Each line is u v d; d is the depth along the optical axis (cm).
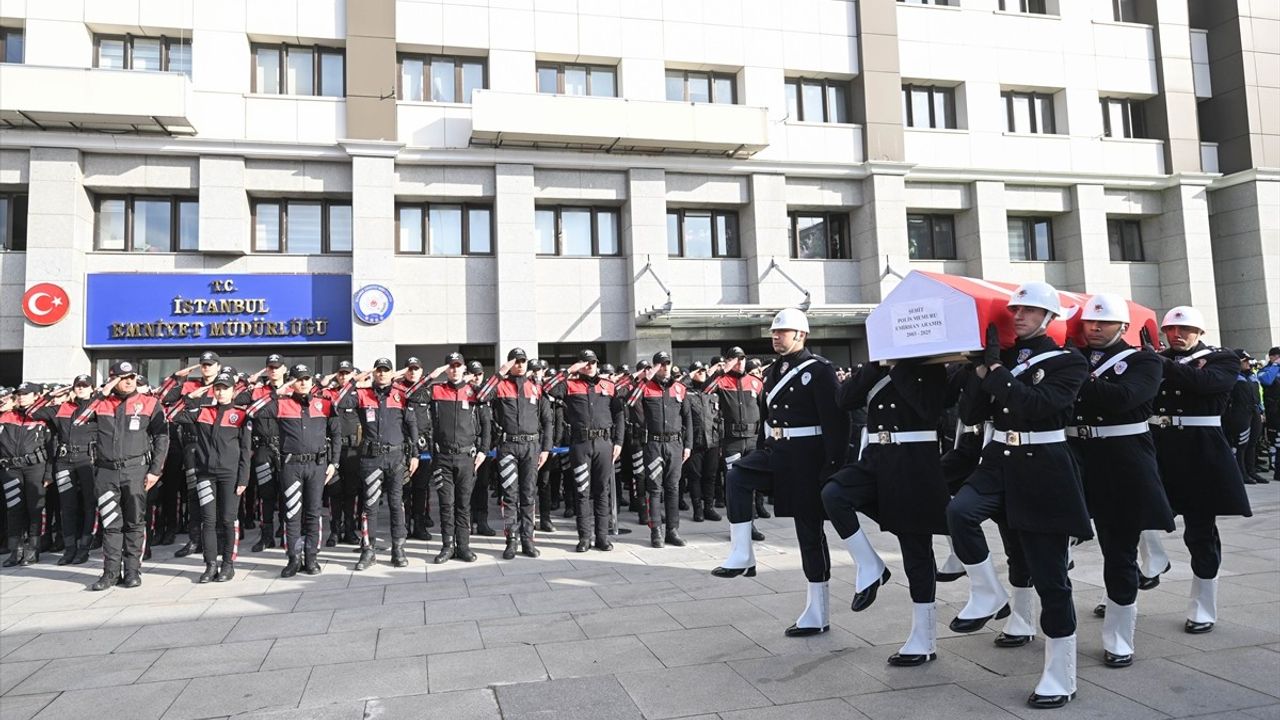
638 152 1775
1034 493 433
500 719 414
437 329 1691
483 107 1616
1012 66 2067
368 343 1591
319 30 1647
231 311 1566
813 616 548
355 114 1631
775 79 1895
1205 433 545
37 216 1472
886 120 1930
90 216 1552
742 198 1848
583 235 1816
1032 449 439
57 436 922
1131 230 2181
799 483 543
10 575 844
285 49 1666
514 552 868
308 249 1656
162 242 1602
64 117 1456
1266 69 2175
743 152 1803
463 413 860
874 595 513
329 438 847
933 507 480
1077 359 438
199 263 1580
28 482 909
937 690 443
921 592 488
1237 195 2147
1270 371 1377
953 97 2059
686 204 1847
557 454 1111
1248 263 2120
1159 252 2145
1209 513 539
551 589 707
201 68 1587
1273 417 1362
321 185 1631
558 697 442
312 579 782
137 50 1602
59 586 782
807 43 1923
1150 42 2175
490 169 1711
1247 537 862
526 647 536
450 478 869
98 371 1559
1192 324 576
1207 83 2236
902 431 492
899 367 489
